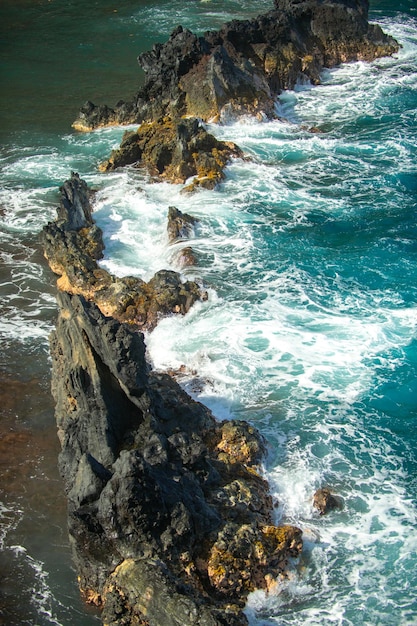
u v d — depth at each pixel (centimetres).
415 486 2656
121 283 3650
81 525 2309
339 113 5834
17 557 2469
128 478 2227
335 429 2897
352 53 6894
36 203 4700
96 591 2295
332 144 5275
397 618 2214
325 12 6856
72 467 2511
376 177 4803
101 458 2472
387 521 2519
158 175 4875
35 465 2825
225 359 3250
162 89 5741
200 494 2422
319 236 4162
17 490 2717
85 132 5700
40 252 4203
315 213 4397
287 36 6444
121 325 2572
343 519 2531
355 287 3719
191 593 2167
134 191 4619
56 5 9331
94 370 2556
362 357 3250
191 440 2584
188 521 2272
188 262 3906
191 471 2495
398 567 2364
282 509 2567
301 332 3406
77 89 6562
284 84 6228
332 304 3597
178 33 5969
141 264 3975
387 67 6756
